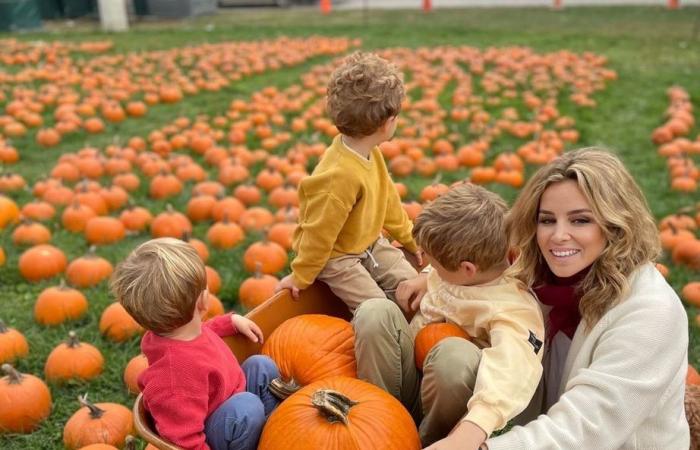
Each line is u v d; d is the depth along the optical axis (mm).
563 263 2623
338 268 3701
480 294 2871
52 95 11703
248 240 6230
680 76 13922
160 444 2480
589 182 2547
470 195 2918
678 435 2635
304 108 11562
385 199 3846
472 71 14320
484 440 2389
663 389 2432
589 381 2424
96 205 6824
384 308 2941
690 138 9633
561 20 22922
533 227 2760
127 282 2652
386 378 2928
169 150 9156
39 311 5020
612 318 2553
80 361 4379
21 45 17312
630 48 17156
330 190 3535
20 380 4047
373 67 3578
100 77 13242
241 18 25625
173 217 6328
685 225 6250
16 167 8648
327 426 2533
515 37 18938
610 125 10523
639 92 12617
